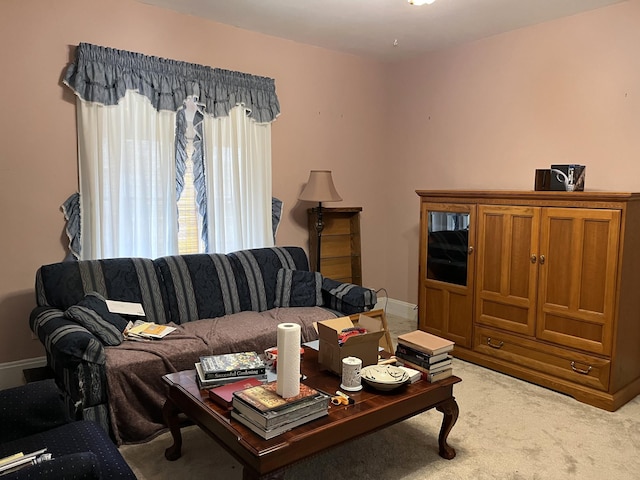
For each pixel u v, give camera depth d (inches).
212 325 120.2
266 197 160.4
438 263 152.5
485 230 137.0
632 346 117.9
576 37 136.3
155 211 137.6
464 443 98.0
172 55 139.4
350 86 183.5
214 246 149.7
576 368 118.7
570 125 139.3
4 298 120.1
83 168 126.6
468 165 168.1
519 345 130.7
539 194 122.5
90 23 125.6
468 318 143.4
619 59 127.8
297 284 142.4
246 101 152.3
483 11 134.9
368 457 92.4
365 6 132.6
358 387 82.7
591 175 135.6
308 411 70.5
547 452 94.8
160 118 135.9
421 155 184.4
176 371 101.1
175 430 90.0
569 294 119.0
